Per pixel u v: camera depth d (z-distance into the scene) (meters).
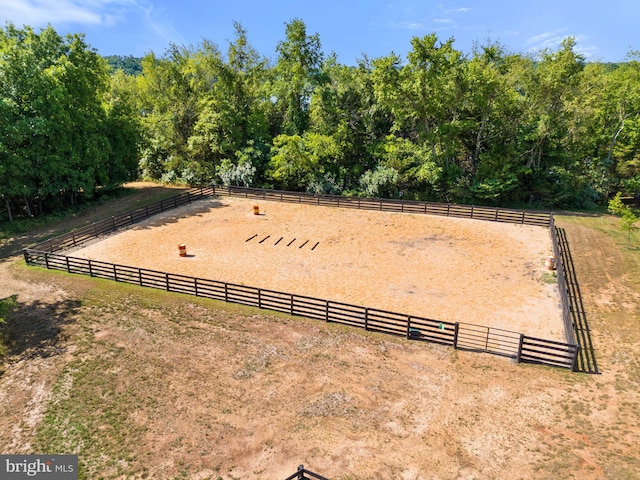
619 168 39.69
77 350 15.55
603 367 13.99
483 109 35.47
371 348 15.21
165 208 34.09
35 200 33.34
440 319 17.28
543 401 12.20
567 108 34.22
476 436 10.95
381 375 13.66
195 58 45.41
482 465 10.04
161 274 22.00
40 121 28.39
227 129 41.81
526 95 36.44
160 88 47.53
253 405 12.47
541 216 28.50
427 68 34.59
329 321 17.06
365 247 25.73
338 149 39.66
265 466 10.37
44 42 32.91
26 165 29.08
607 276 21.56
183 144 43.66
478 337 15.87
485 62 35.56
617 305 18.56
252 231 28.97
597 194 37.81
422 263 23.17
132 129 38.94
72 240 26.73
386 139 39.09
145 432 11.64
